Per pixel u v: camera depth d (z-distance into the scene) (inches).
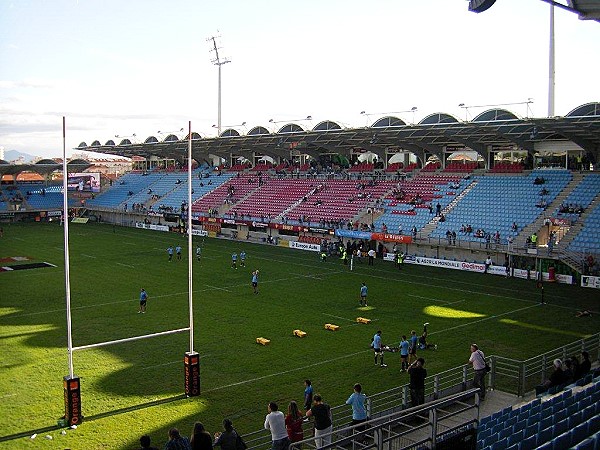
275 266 1979.6
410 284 1662.2
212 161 3814.0
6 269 1926.7
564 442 489.7
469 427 494.0
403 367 936.9
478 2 739.4
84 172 4325.8
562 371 762.8
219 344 1084.5
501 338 1122.0
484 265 1852.9
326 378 907.4
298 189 2920.8
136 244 2586.1
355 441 581.0
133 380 893.2
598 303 1418.6
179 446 526.9
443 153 2566.4
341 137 2519.7
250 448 653.3
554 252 1733.5
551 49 1990.7
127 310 1349.7
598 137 1991.9
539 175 2217.0
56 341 1099.3
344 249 2171.5
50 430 718.5
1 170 3833.7
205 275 1804.9
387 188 2583.7
